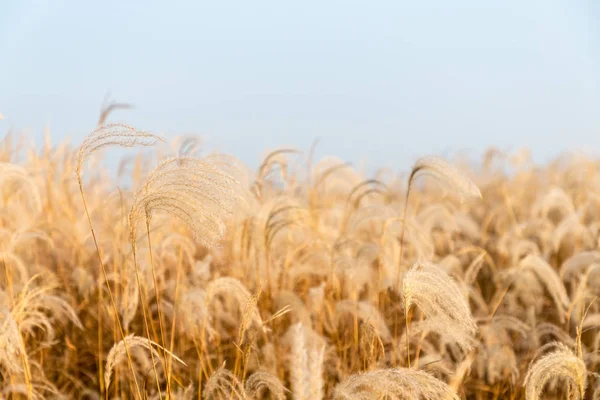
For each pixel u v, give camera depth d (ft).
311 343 13.84
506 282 17.71
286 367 15.02
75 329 19.04
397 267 17.11
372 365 12.21
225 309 18.57
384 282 16.42
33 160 23.47
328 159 23.99
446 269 17.11
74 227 22.34
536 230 25.81
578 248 23.30
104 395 15.03
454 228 23.40
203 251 23.81
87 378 18.02
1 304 12.80
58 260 20.71
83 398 17.31
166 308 16.89
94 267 21.09
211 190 9.26
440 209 22.97
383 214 17.85
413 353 15.12
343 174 24.26
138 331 18.37
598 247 21.85
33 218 21.44
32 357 16.49
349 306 15.17
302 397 10.28
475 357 14.52
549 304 19.61
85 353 18.63
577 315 15.98
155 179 9.72
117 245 18.07
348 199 21.31
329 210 24.30
